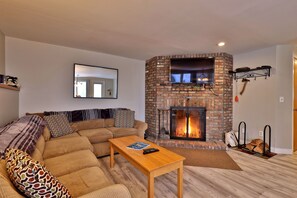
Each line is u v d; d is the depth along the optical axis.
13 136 1.50
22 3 1.80
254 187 2.00
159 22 2.25
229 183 2.09
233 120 3.94
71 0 1.74
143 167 1.64
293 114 3.23
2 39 2.68
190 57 3.86
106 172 2.36
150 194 1.60
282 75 3.19
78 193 1.21
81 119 3.26
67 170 1.54
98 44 3.21
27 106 3.02
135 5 1.83
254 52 3.54
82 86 3.57
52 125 2.69
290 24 2.27
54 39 2.95
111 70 3.96
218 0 1.71
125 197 1.06
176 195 1.85
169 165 1.71
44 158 1.82
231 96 3.94
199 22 2.23
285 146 3.19
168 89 4.04
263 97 3.41
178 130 4.02
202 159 2.86
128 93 4.29
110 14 2.04
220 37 2.79
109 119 3.58
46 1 1.76
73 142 2.23
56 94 3.30
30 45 3.02
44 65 3.17
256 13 1.97
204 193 1.88
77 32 2.63
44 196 0.89
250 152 3.20
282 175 2.30
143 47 3.38
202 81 3.76
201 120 3.86
